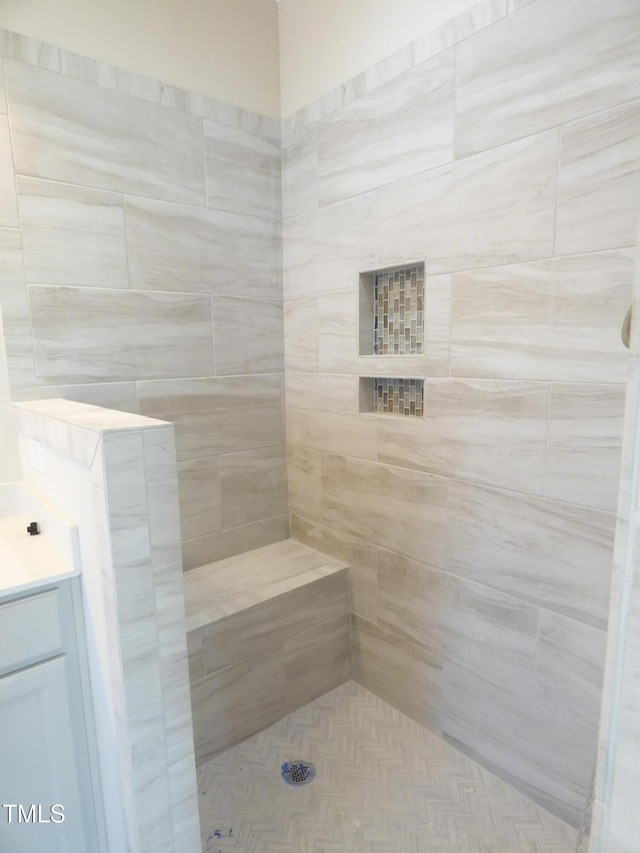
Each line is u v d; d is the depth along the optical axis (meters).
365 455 1.90
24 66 1.49
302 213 2.04
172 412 1.93
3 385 1.56
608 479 1.24
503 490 1.46
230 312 2.04
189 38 1.82
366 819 1.46
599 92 1.15
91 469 1.01
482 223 1.42
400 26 1.58
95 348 1.72
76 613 1.21
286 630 1.86
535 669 1.45
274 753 1.71
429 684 1.77
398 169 1.63
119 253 1.73
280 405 2.24
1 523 1.50
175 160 1.82
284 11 2.01
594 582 1.29
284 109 2.07
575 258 1.24
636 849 0.45
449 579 1.65
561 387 1.30
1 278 1.52
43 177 1.56
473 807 1.49
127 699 1.02
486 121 1.38
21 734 1.15
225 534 2.14
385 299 1.83
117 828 1.20
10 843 1.15
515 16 1.28
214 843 1.39
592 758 1.35
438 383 1.60
